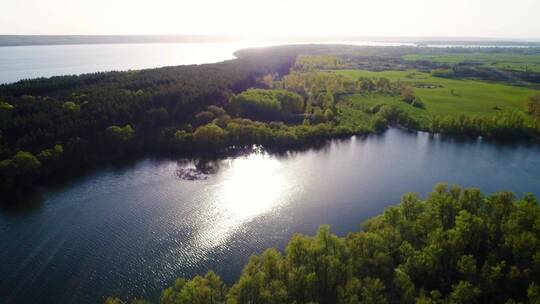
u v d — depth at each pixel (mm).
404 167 124688
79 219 91688
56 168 115562
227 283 72312
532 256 60688
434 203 78562
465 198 77875
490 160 131125
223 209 97500
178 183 111312
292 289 58219
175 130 140625
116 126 132375
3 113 122188
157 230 88062
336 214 95625
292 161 129250
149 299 68688
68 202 99188
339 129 154500
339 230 89062
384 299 54250
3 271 74250
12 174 103562
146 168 121062
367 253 64812
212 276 61750
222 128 146375
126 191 105750
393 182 113438
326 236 66688
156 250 81312
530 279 58750
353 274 61125
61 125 123562
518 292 58781
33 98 141375
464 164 127438
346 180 114500
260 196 104312
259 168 122875
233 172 119562
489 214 75188
